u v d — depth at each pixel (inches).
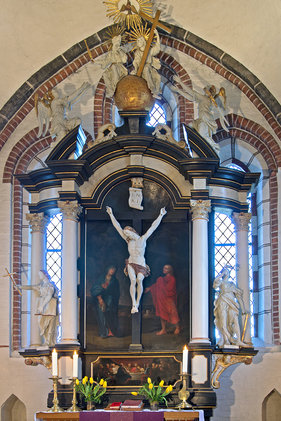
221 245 981.8
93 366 845.8
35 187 895.1
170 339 850.1
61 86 1000.9
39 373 926.4
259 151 985.5
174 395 829.2
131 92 881.5
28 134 987.9
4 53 963.3
